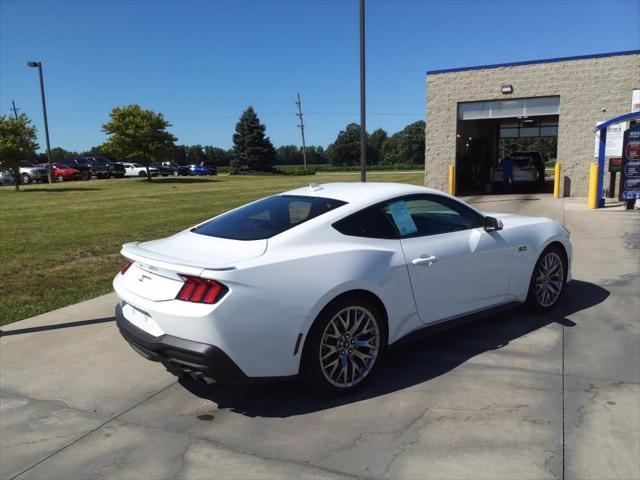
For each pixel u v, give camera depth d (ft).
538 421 11.01
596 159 57.77
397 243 13.55
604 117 57.26
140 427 11.43
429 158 66.23
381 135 439.63
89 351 15.84
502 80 61.52
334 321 12.10
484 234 15.60
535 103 61.21
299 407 12.07
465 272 14.85
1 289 23.52
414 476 9.32
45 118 121.19
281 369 11.44
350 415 11.59
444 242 14.47
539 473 9.29
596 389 12.37
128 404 12.51
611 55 56.18
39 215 54.70
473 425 10.94
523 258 16.69
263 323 11.05
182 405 12.37
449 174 64.59
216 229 13.79
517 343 15.35
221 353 10.73
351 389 12.50
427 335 14.34
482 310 15.66
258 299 10.98
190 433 11.10
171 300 11.23
